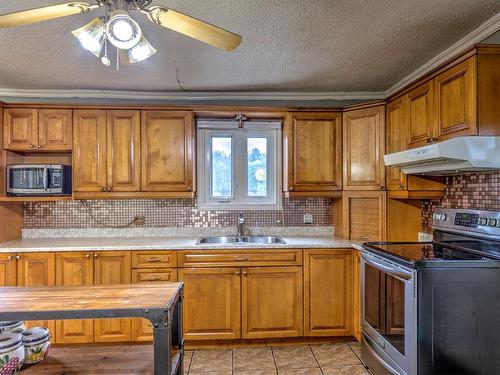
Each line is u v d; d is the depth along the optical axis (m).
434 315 1.75
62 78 2.94
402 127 2.66
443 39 2.25
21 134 2.97
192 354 2.72
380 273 2.17
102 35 1.56
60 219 3.28
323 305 2.84
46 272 2.72
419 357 1.74
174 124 3.08
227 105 3.33
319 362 2.57
